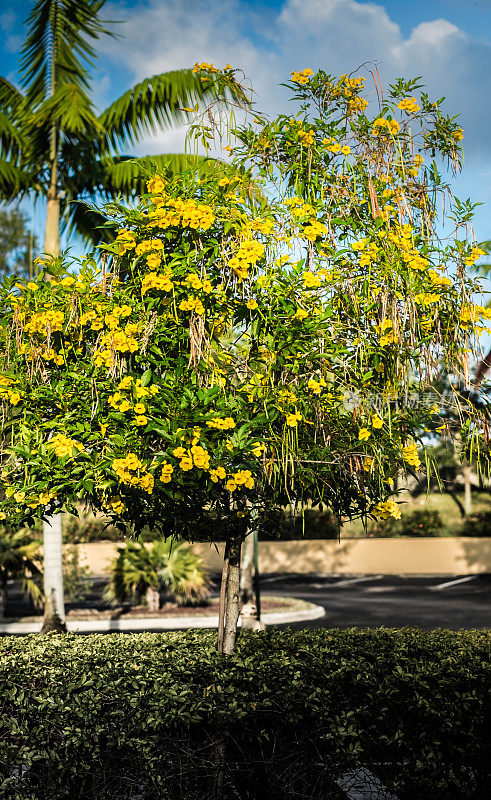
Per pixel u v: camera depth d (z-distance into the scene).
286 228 4.38
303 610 14.85
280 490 4.34
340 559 25.25
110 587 15.74
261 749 3.89
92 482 3.80
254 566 13.37
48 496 3.91
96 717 3.86
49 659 4.87
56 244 12.59
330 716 3.94
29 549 14.83
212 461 3.80
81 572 15.80
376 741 3.96
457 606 16.22
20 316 4.26
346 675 4.09
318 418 4.21
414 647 5.16
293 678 4.05
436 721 3.96
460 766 3.97
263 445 4.02
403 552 24.81
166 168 4.43
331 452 4.26
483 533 25.12
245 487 4.09
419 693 4.00
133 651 5.21
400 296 4.17
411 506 26.20
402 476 4.70
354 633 5.80
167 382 3.99
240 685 4.05
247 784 3.95
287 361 4.14
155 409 3.84
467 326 4.47
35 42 12.24
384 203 4.52
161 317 4.16
